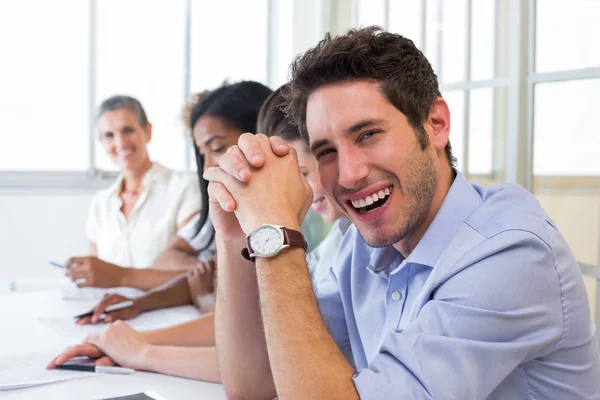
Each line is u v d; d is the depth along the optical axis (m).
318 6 4.33
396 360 0.93
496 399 0.99
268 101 1.62
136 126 2.92
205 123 2.12
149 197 2.91
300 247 1.04
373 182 1.02
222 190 1.13
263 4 4.65
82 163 4.42
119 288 2.45
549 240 0.96
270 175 1.11
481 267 0.95
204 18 4.56
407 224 1.06
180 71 4.54
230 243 1.28
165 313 2.04
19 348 1.57
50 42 4.28
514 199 1.04
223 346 1.26
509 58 2.47
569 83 2.26
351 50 1.00
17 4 4.20
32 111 4.30
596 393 1.03
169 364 1.35
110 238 2.94
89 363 1.40
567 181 2.28
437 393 0.88
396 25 3.32
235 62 4.65
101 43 4.38
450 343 0.90
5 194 4.16
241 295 1.27
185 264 2.51
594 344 1.04
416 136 1.04
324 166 1.07
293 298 0.99
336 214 1.66
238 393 1.25
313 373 0.93
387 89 1.01
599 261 2.17
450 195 1.09
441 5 2.90
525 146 2.43
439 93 1.10
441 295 0.97
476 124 2.68
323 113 1.02
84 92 4.36
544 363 0.98
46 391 1.22
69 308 2.12
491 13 2.57
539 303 0.93
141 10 4.43
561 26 2.28
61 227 4.26
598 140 2.16
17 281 2.71
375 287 1.25
